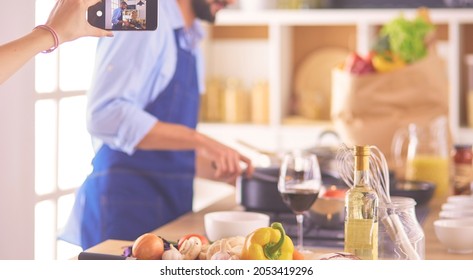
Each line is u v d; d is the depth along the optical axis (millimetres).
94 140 2885
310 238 2191
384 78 3850
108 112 2717
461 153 2920
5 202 2627
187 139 2711
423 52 3893
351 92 3889
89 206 2902
